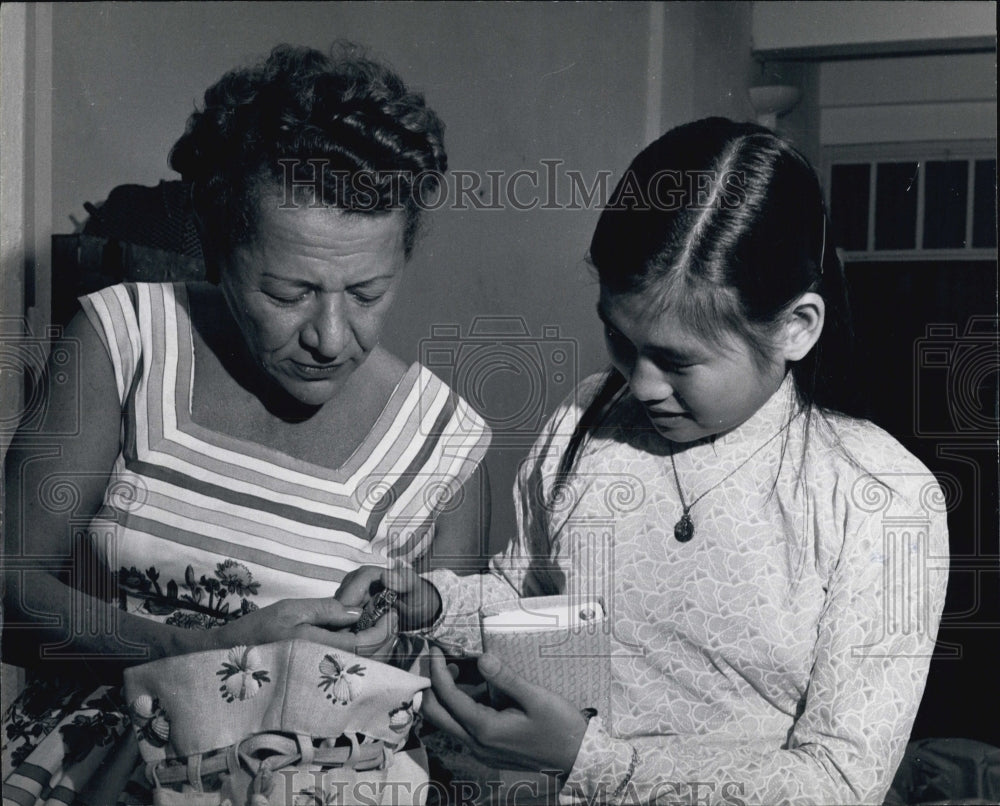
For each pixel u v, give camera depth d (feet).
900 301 3.67
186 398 2.95
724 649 2.65
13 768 2.76
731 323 2.40
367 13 4.64
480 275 4.06
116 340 2.94
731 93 4.42
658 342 2.45
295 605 2.68
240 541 2.89
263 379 2.97
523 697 2.48
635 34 4.33
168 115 4.43
